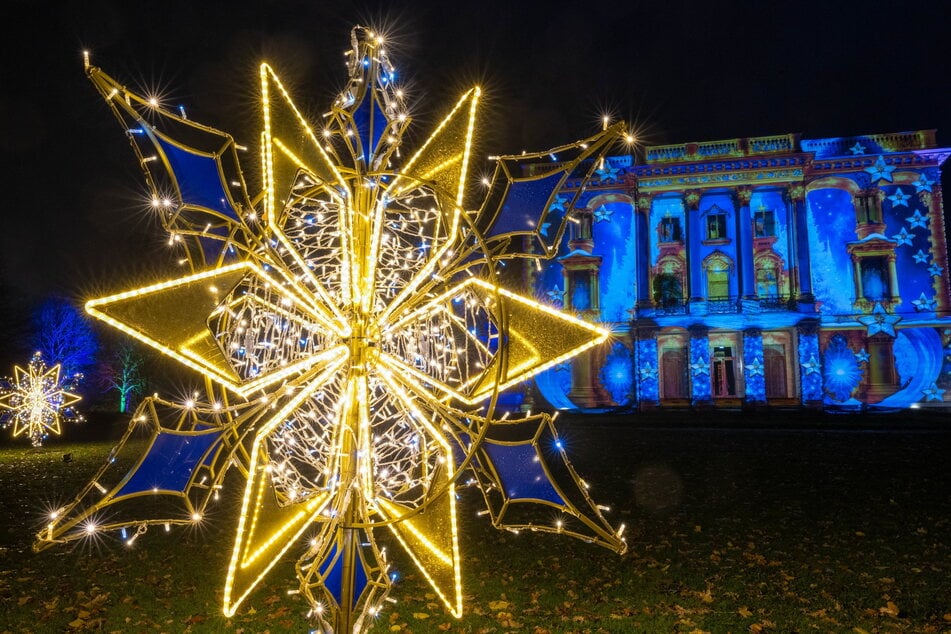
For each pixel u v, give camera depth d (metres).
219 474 2.76
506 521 8.16
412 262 3.14
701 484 10.84
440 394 3.15
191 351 2.41
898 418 25.78
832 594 5.32
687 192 35.72
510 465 2.77
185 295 2.35
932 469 11.99
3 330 32.78
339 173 2.77
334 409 2.86
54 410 18.73
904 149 35.09
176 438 2.52
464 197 2.83
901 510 8.48
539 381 35.72
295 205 3.20
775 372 34.34
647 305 35.28
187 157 2.57
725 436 20.02
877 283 33.75
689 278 34.97
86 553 6.70
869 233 33.88
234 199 2.72
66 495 10.32
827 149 35.66
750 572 5.96
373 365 2.83
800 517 8.23
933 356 32.81
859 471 11.93
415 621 4.74
